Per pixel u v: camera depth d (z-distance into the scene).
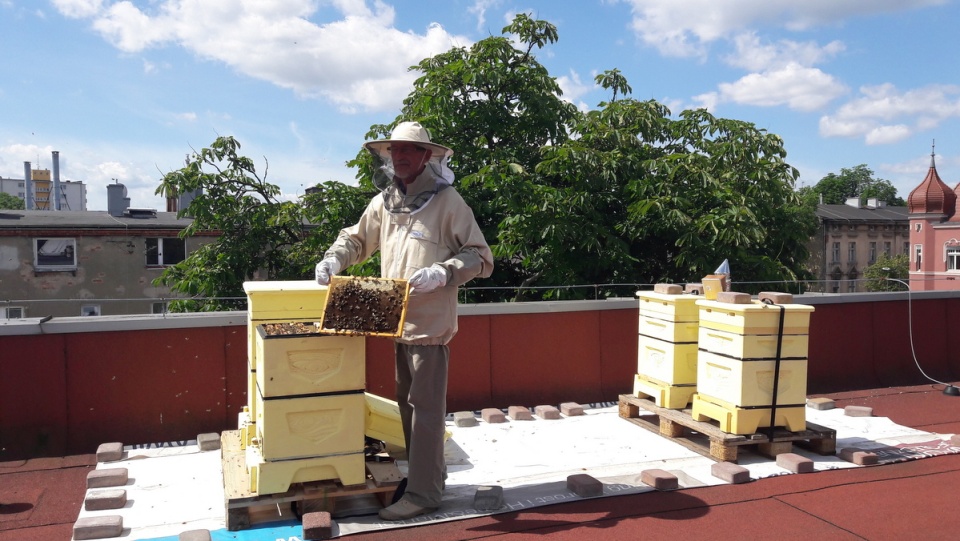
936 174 43.28
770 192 12.52
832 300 8.77
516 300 11.42
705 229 11.23
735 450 5.56
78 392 6.08
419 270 4.16
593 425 6.87
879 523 4.38
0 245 27.44
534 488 5.02
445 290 4.45
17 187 110.25
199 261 12.92
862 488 5.04
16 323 5.93
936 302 9.49
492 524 4.38
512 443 6.24
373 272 10.59
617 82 13.73
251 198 13.38
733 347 5.64
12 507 4.76
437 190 4.50
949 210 43.22
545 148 11.49
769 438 5.65
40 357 5.98
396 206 4.55
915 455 5.83
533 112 12.38
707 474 5.37
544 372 7.70
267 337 4.21
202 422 6.44
